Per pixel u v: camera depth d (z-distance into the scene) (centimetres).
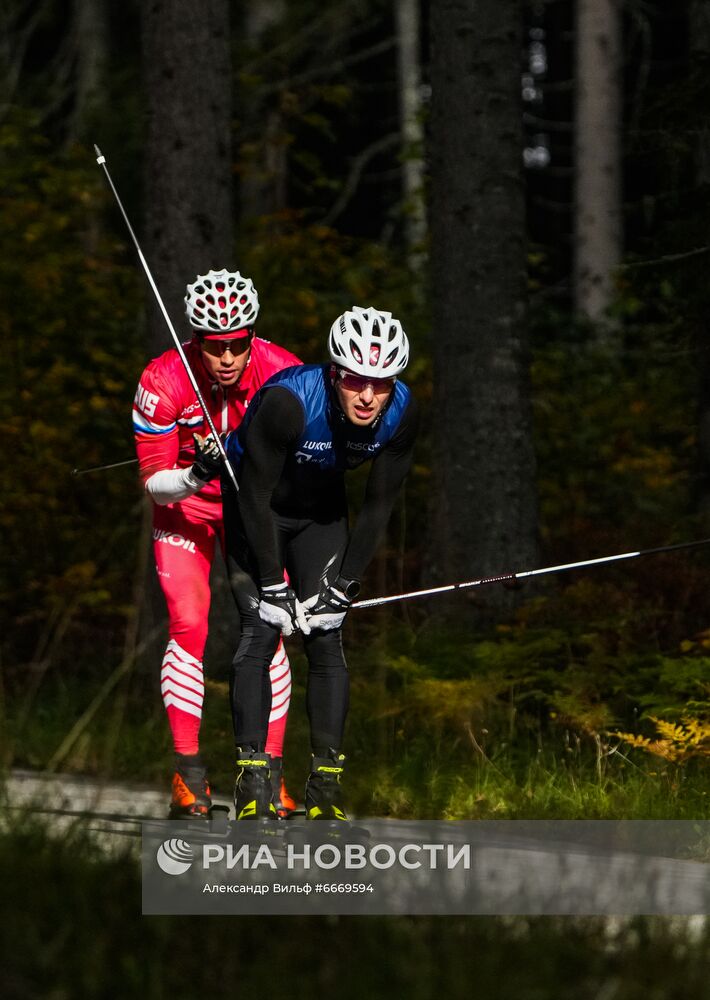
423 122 3238
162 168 2148
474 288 2270
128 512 2748
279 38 5222
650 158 2344
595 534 2745
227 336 1301
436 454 2303
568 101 7325
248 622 1255
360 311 1175
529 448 2284
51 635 2436
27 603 2550
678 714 1684
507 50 2275
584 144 4491
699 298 2231
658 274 2266
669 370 3353
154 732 1753
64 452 2734
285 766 1593
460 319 2277
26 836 1040
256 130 4222
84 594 2456
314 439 1202
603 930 916
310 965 844
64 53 6012
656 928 917
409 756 1672
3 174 3167
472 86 2267
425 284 3266
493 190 2270
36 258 3005
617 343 3681
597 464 3116
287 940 868
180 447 1386
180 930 883
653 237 2289
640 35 6788
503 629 2003
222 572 2097
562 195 7331
